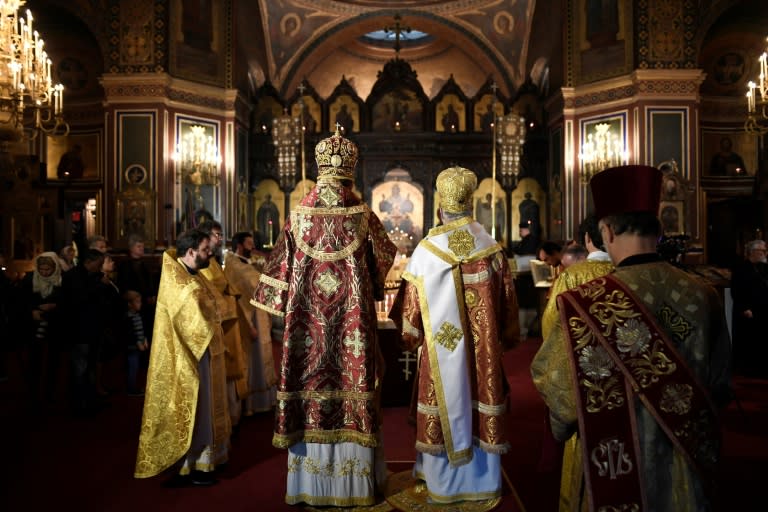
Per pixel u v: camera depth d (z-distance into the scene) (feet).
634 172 5.82
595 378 5.33
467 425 11.26
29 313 19.89
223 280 15.39
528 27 57.21
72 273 18.42
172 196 41.68
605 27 42.32
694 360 5.31
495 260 11.73
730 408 18.61
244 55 50.39
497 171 53.52
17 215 44.16
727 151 47.52
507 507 11.36
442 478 11.41
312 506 11.45
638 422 5.25
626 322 5.37
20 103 21.65
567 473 8.57
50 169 48.65
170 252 12.75
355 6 60.39
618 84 41.37
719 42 47.03
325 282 11.57
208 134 43.93
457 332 11.35
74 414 18.43
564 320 5.52
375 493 11.71
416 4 60.70
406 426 17.24
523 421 17.58
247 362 17.12
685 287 5.51
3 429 17.03
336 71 65.92
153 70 41.06
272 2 57.31
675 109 40.09
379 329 19.11
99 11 41.34
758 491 12.20
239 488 12.42
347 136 54.08
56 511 11.29
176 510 11.34
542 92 54.34
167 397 12.10
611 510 5.16
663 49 40.47
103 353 20.29
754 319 22.39
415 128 55.21
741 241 42.50
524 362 26.58
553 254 26.04
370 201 54.54
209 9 44.39
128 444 15.60
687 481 5.18
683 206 38.22
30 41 22.30
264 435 16.22
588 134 43.24
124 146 40.88
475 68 65.46
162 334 12.26
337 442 11.41
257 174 53.01
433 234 11.78
